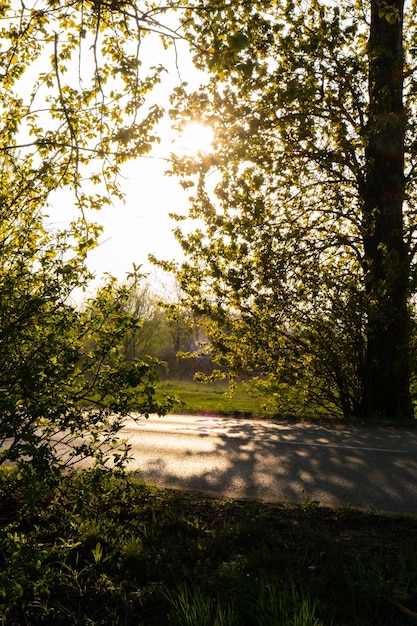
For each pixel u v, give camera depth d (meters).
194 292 17.17
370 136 15.40
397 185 15.48
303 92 9.00
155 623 4.27
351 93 15.60
